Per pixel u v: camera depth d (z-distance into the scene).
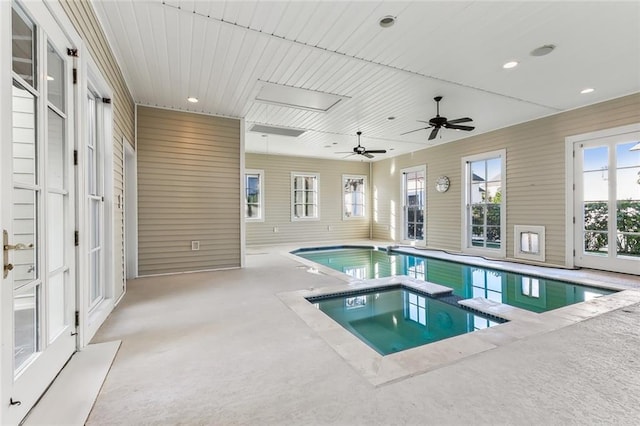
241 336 2.53
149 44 3.23
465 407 1.59
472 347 2.31
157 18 2.81
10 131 1.37
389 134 7.12
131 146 4.53
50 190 1.93
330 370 1.98
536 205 5.87
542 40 3.22
